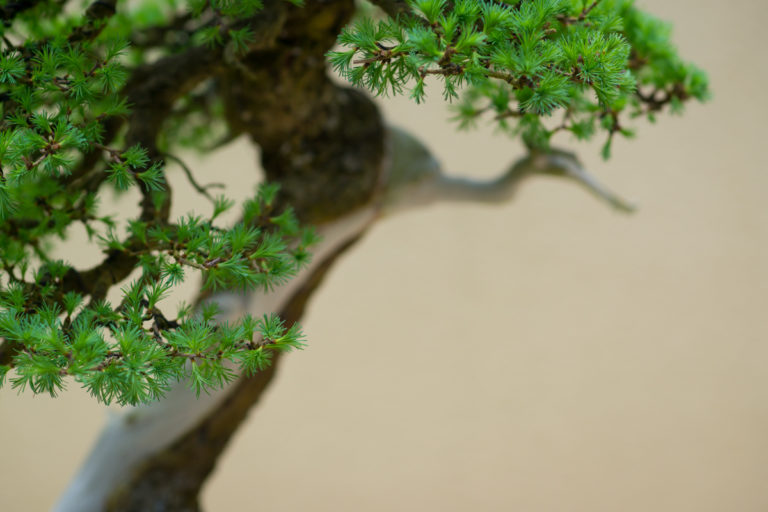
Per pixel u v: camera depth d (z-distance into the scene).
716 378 2.49
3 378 0.87
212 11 1.05
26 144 0.82
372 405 2.49
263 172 1.21
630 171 2.52
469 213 2.52
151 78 1.10
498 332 2.52
